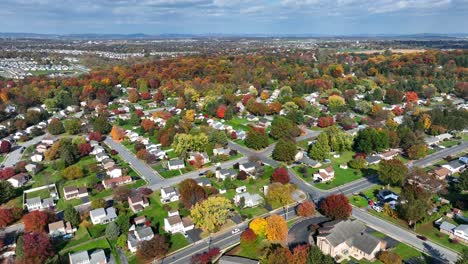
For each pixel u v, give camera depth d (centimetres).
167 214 10956
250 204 11219
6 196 11894
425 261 8538
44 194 12444
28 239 8625
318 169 14288
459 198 11731
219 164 14788
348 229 9219
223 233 9856
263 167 14312
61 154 15075
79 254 8594
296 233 9744
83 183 13238
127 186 12812
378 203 11356
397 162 12444
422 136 16825
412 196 10375
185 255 8938
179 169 14312
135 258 8838
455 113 19750
